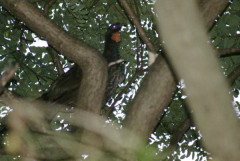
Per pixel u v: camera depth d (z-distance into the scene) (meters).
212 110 1.75
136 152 4.06
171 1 1.79
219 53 8.10
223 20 12.04
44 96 11.00
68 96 10.92
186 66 1.77
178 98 12.73
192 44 1.77
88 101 7.37
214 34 12.10
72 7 11.97
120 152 5.43
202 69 1.76
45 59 13.54
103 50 13.29
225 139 1.77
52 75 13.57
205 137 1.79
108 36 12.59
